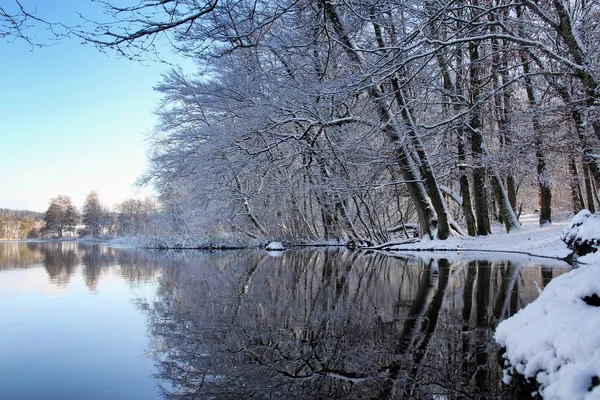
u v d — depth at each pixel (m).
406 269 11.24
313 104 15.70
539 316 3.48
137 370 3.78
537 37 12.55
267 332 4.95
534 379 2.87
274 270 12.25
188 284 9.31
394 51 8.80
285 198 23.36
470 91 17.91
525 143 15.70
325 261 15.11
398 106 15.59
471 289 7.55
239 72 17.02
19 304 6.91
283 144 19.98
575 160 21.89
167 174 22.78
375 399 3.07
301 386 3.33
